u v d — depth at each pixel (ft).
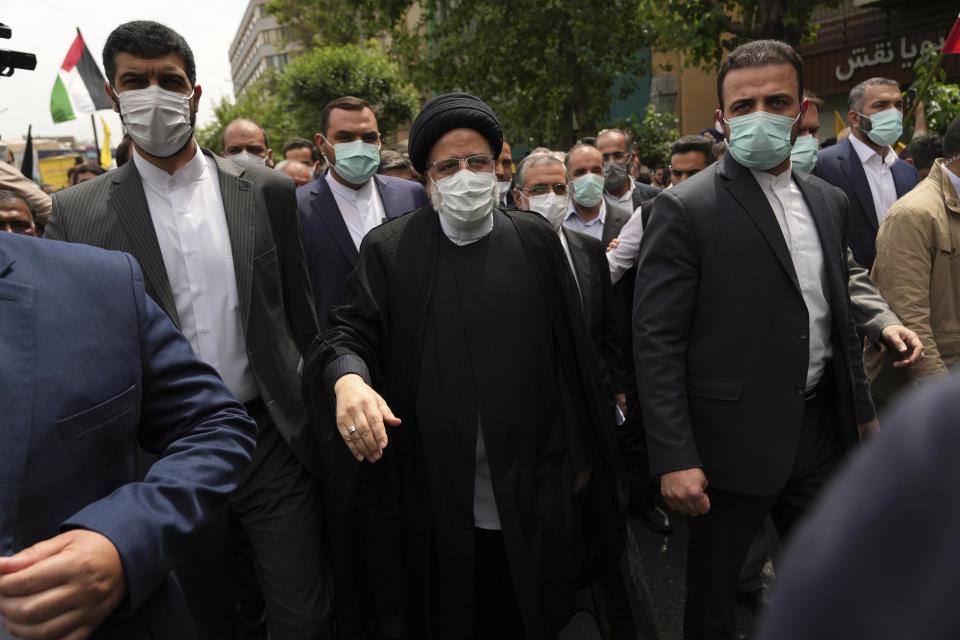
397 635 6.81
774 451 6.79
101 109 40.73
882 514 1.13
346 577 6.84
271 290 7.46
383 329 6.83
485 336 6.66
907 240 9.00
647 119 45.68
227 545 7.44
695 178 7.22
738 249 6.81
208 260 7.16
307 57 68.69
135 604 3.24
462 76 48.67
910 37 37.83
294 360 7.57
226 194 7.36
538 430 6.81
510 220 7.13
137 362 3.79
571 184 12.92
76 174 22.54
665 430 6.80
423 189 12.58
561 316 7.02
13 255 3.49
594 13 43.73
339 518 6.71
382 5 48.85
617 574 7.29
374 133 11.28
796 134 6.88
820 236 7.04
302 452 7.25
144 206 6.99
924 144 14.89
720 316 6.88
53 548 3.02
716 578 7.20
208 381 4.16
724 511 7.10
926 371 8.82
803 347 6.78
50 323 3.44
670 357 6.93
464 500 6.60
